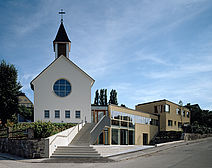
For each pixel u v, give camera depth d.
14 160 17.27
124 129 33.31
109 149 22.42
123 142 32.69
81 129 27.16
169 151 22.89
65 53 34.94
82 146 19.92
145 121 40.44
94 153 18.61
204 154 20.00
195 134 40.12
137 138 36.94
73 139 23.72
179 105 50.81
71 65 32.41
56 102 31.52
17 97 30.34
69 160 16.97
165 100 45.03
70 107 31.61
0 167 14.05
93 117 33.22
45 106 31.28
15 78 30.44
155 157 18.61
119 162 16.20
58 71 32.12
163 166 13.95
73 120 31.39
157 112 46.59
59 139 20.11
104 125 27.44
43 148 18.11
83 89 32.12
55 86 31.89
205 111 58.22
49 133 19.25
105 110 33.28
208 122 54.06
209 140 37.56
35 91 31.39
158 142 39.94
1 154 20.38
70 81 32.09
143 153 20.88
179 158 17.61
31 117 38.91
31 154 17.97
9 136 21.42
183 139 35.62
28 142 18.33
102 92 66.81
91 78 32.25
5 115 29.41
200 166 13.90
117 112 31.72
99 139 29.66
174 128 47.78
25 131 20.98
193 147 26.53
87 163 15.79
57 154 18.59
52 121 31.09
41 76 31.81
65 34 35.38
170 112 46.75
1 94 29.06
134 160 17.12
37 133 18.83
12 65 30.58
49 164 15.41
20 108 31.34
